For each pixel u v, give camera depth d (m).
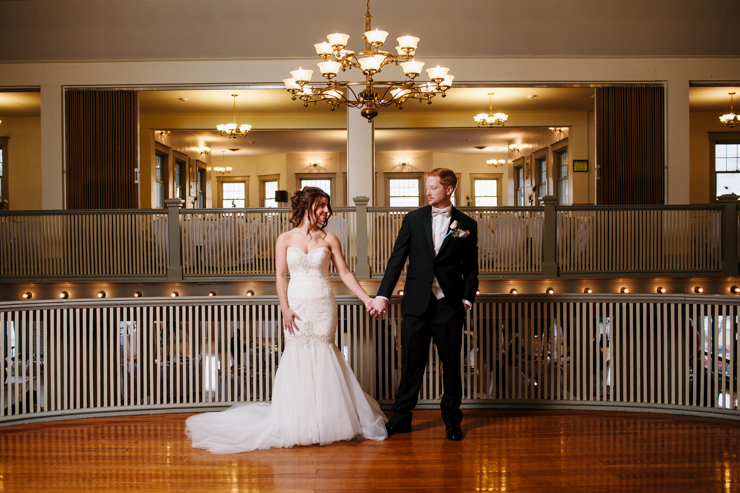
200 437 2.94
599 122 8.79
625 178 8.76
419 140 16.45
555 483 2.44
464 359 3.61
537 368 3.60
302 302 2.98
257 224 7.74
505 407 3.58
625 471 2.57
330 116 13.52
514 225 7.69
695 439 3.00
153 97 11.49
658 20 8.34
